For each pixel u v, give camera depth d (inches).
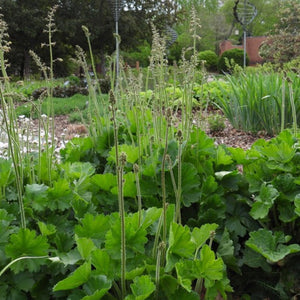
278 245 65.0
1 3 946.1
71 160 89.0
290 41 609.6
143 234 53.5
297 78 218.2
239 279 73.6
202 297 64.4
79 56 91.7
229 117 250.4
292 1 629.3
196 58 79.9
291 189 70.3
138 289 47.1
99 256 51.2
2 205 61.5
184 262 51.2
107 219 57.6
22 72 1163.9
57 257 54.0
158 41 84.0
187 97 82.9
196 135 78.8
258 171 76.7
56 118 358.9
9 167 64.0
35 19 970.1
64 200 63.7
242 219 76.2
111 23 1049.5
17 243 51.5
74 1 1034.1
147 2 1085.8
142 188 70.9
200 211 73.7
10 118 64.7
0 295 51.1
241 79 257.0
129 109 99.6
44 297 54.4
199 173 78.1
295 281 66.2
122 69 94.3
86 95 524.4
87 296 45.5
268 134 229.6
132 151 74.5
